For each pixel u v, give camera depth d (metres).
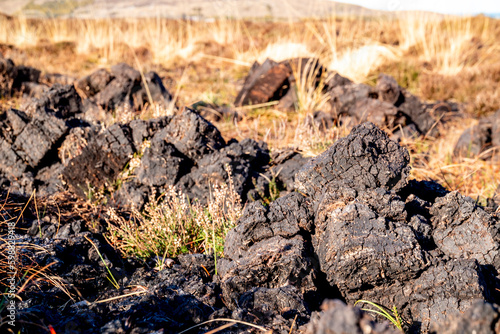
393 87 6.70
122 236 3.42
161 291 2.46
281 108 8.05
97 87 7.10
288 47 12.35
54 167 4.54
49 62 12.98
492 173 5.52
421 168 5.50
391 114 6.34
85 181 4.18
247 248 2.80
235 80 11.41
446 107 8.65
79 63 13.05
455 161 6.01
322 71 8.57
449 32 14.58
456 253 2.58
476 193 4.88
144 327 2.01
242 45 15.38
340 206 2.71
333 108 7.11
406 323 2.26
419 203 2.98
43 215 3.68
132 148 4.30
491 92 8.57
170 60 14.15
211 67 13.20
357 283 2.39
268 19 22.72
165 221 3.50
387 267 2.33
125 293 2.64
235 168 3.99
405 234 2.45
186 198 3.85
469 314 1.50
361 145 3.03
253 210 2.87
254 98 8.19
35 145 4.48
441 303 2.17
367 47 12.61
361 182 2.96
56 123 4.52
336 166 3.05
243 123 7.10
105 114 6.31
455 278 2.22
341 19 18.27
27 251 2.81
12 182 4.36
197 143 4.11
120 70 7.05
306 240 2.79
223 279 2.58
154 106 6.77
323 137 5.32
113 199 4.00
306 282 2.46
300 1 16.16
